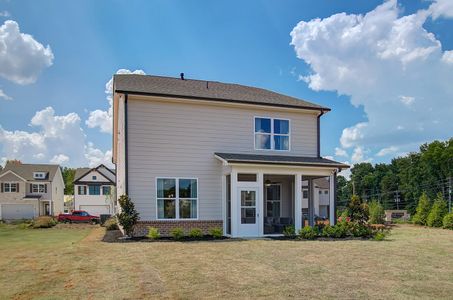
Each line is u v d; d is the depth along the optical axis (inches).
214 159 655.1
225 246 490.6
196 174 641.0
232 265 358.3
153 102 624.4
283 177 748.0
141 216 602.2
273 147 706.8
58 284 286.8
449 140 2460.6
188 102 643.5
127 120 607.8
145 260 385.1
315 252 442.0
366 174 3230.8
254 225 616.7
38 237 767.1
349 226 629.6
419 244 532.7
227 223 649.6
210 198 645.3
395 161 3016.7
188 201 632.4
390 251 455.2
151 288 271.9
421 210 1111.6
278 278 305.1
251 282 291.1
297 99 787.4
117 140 952.9
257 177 622.8
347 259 394.9
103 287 276.1
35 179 1988.2
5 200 1913.1
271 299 245.8
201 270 335.0
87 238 656.4
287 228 613.9
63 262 382.0
